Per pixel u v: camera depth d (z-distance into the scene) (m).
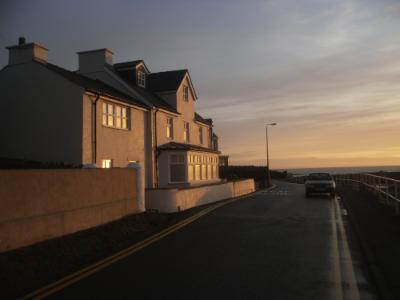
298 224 14.18
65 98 20.17
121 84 26.58
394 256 8.74
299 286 7.11
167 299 6.43
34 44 21.22
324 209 18.77
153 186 26.25
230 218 15.74
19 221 9.52
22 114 21.06
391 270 7.63
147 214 15.55
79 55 27.75
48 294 6.73
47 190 10.54
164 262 8.84
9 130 21.30
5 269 7.89
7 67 21.62
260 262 8.80
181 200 19.11
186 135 33.41
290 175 77.19
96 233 11.81
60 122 20.22
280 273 7.93
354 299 6.43
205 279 7.52
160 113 27.89
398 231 11.79
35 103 20.83
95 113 20.64
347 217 15.97
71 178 11.59
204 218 15.77
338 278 7.59
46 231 10.42
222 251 9.89
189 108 33.72
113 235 11.96
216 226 13.79
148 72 31.30
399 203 15.42
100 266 8.54
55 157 20.22
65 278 7.68
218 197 25.81
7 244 9.12
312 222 14.66
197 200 21.55
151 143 26.34
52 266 8.62
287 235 12.02
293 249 10.09
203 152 31.48
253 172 59.59
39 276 7.91
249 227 13.55
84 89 19.75
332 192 26.77
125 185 14.85
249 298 6.47
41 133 20.58
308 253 9.65
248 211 18.00
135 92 26.14
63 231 11.12
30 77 21.05
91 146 20.33
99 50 27.27
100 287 7.08
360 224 13.14
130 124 24.02
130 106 23.67
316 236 11.85
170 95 31.23
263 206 20.20
